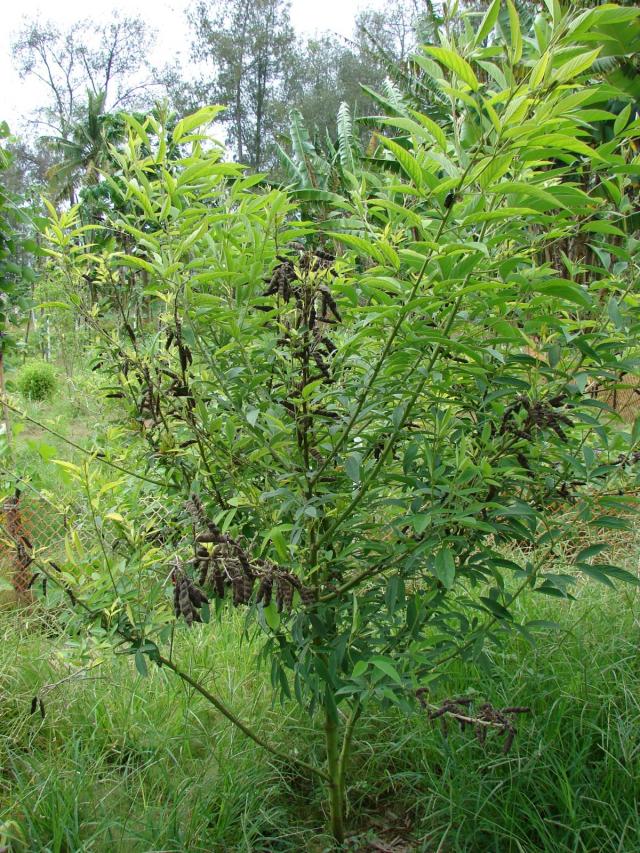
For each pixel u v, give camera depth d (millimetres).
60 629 3699
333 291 2283
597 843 2494
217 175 2297
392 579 2262
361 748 3125
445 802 2725
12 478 2348
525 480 2217
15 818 2688
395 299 1991
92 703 3344
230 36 43906
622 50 6402
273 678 2434
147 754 3066
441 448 2289
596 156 1591
